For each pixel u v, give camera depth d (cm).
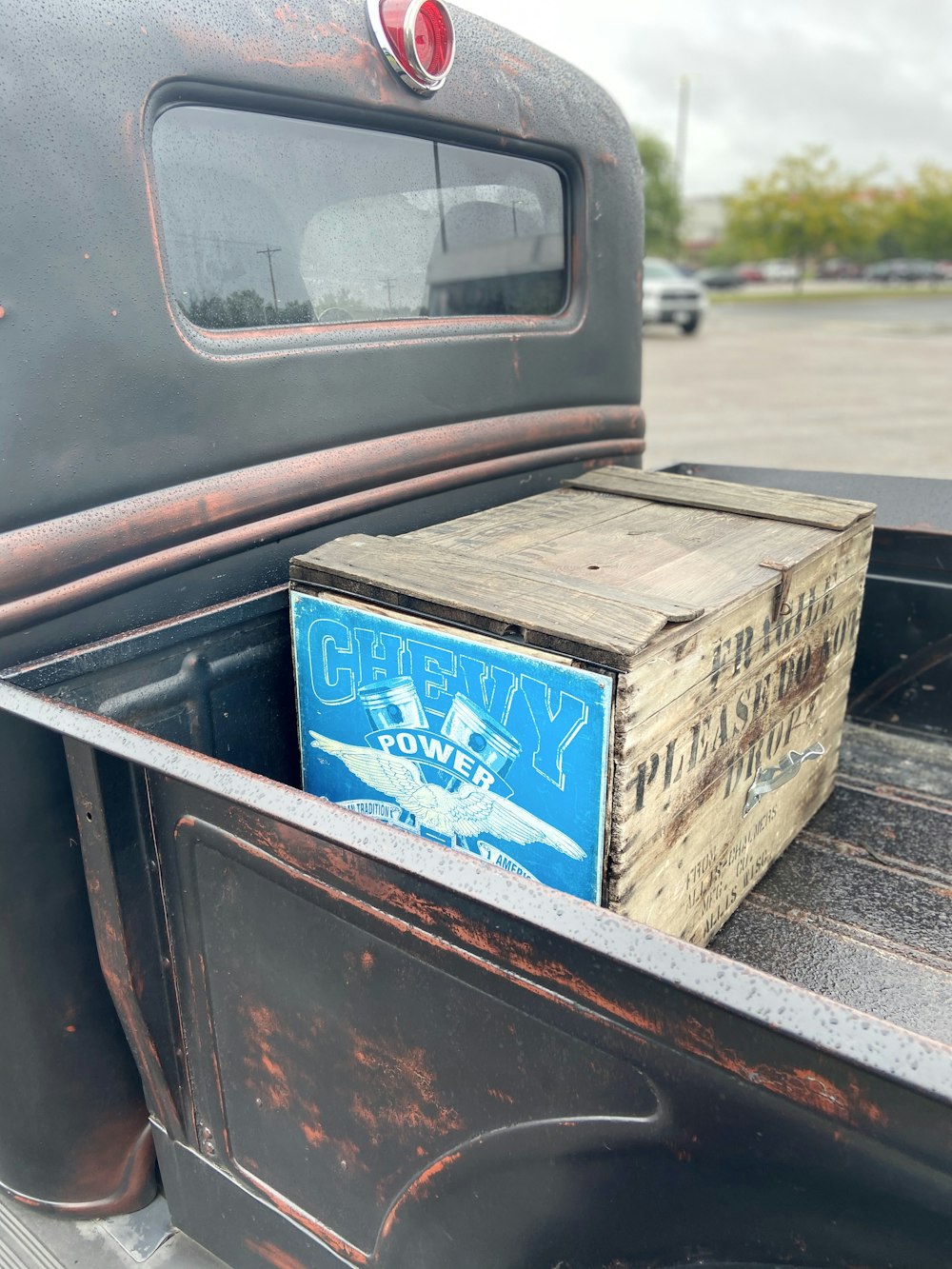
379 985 96
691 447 834
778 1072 72
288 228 137
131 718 122
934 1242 71
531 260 179
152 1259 134
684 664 113
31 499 109
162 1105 126
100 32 108
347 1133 107
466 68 154
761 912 148
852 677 205
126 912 109
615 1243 91
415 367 154
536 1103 89
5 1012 121
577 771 110
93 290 111
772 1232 80
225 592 132
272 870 98
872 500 203
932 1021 125
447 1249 104
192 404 123
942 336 1989
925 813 175
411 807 129
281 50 126
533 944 81
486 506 175
